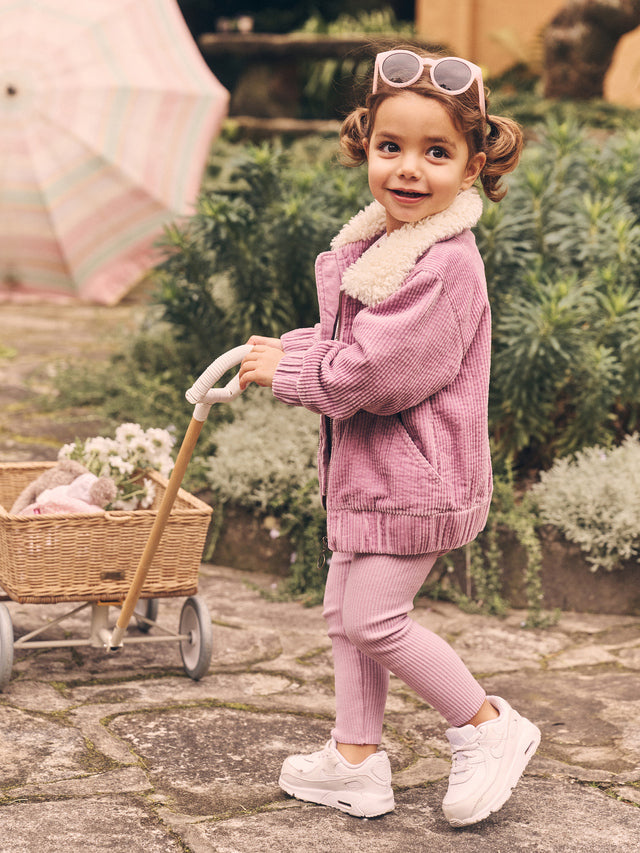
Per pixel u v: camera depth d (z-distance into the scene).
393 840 2.25
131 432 3.41
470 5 11.23
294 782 2.43
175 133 6.44
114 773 2.51
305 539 4.00
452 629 3.67
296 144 8.63
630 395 4.24
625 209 4.61
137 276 6.62
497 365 4.23
